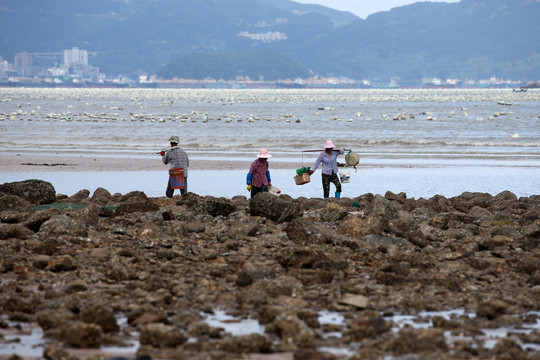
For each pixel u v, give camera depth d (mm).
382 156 150875
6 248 41938
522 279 37844
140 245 44531
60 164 130375
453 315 30453
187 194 66438
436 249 45562
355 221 49188
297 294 32625
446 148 172750
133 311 28703
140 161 136000
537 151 161500
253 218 56438
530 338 26625
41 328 27438
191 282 35031
